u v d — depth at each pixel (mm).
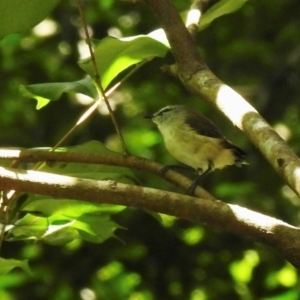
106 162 5145
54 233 5578
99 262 12453
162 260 12656
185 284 12523
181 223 12688
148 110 14203
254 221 4188
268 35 14695
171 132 7785
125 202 4273
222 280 12484
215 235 12727
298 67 13789
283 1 14492
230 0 6121
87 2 14711
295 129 13430
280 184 12773
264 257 12523
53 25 14531
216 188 12625
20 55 14555
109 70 5473
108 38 5125
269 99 13617
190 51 5465
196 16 6039
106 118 13789
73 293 12125
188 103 13938
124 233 12539
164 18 5551
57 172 5441
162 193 4258
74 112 13820
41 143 13648
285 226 4184
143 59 5668
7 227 5172
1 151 4988
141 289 12508
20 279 11562
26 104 14203
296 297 11836
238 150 7723
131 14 14719
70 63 14406
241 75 14086
